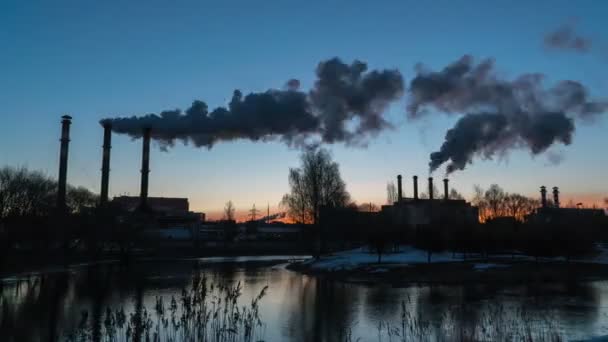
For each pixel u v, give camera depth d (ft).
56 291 123.65
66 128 311.06
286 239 438.81
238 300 102.83
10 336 68.23
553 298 98.48
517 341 57.72
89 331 69.46
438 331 65.46
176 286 134.21
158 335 52.42
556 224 208.13
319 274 170.81
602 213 363.56
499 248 219.61
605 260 184.14
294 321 76.54
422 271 154.61
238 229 490.90
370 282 139.85
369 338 63.72
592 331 63.72
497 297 101.19
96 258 271.49
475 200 438.81
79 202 334.24
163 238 391.04
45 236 241.76
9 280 154.71
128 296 112.68
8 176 231.91
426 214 327.26
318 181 251.80
